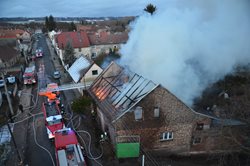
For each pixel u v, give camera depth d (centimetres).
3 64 4291
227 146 1769
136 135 1644
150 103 1588
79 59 3428
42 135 2070
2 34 7575
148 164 1583
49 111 2122
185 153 1767
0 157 1659
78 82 2870
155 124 1644
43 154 1808
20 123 2272
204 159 1761
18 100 2809
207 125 1697
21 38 8006
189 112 1648
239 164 1667
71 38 5053
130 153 1631
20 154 1806
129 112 1584
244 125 1675
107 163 1650
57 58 5284
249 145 1709
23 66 4431
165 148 1723
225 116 1758
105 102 1925
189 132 1703
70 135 1716
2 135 2055
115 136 1634
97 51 5228
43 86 3325
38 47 7081
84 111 2191
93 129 2098
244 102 1741
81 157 1509
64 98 2881
